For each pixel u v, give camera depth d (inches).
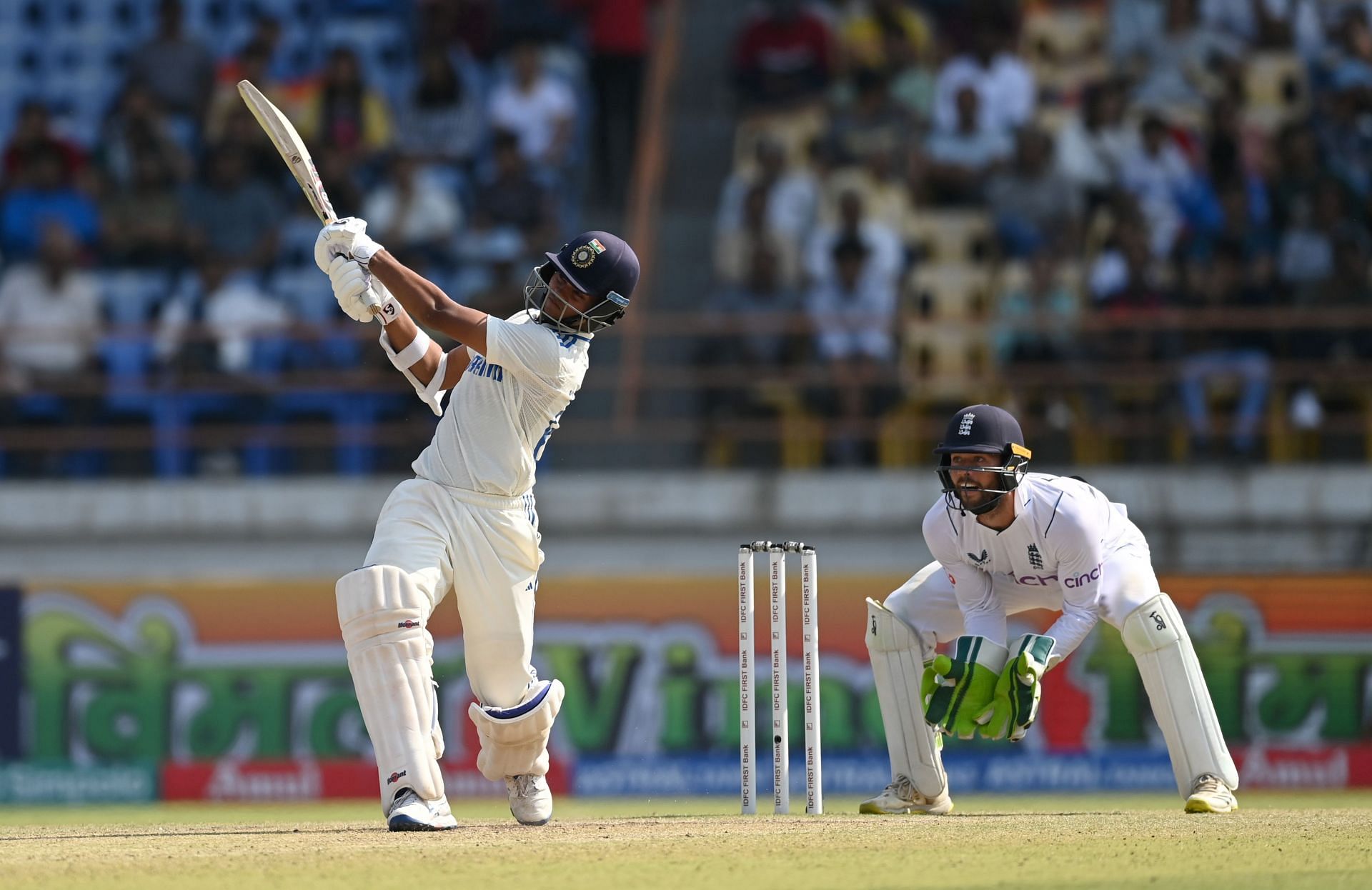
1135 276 1514.5
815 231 1604.3
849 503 1395.2
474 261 1625.2
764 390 1505.9
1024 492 662.5
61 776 1230.3
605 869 491.2
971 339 1556.3
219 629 1237.7
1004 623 695.1
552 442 1598.2
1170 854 529.0
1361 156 1643.7
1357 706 1192.2
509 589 626.5
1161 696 705.6
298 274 1622.8
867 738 1196.5
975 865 501.0
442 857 517.0
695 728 1212.5
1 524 1428.4
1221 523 1385.3
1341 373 1434.5
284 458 1528.1
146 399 1524.4
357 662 604.7
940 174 1660.9
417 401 1517.0
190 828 690.2
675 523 1406.3
